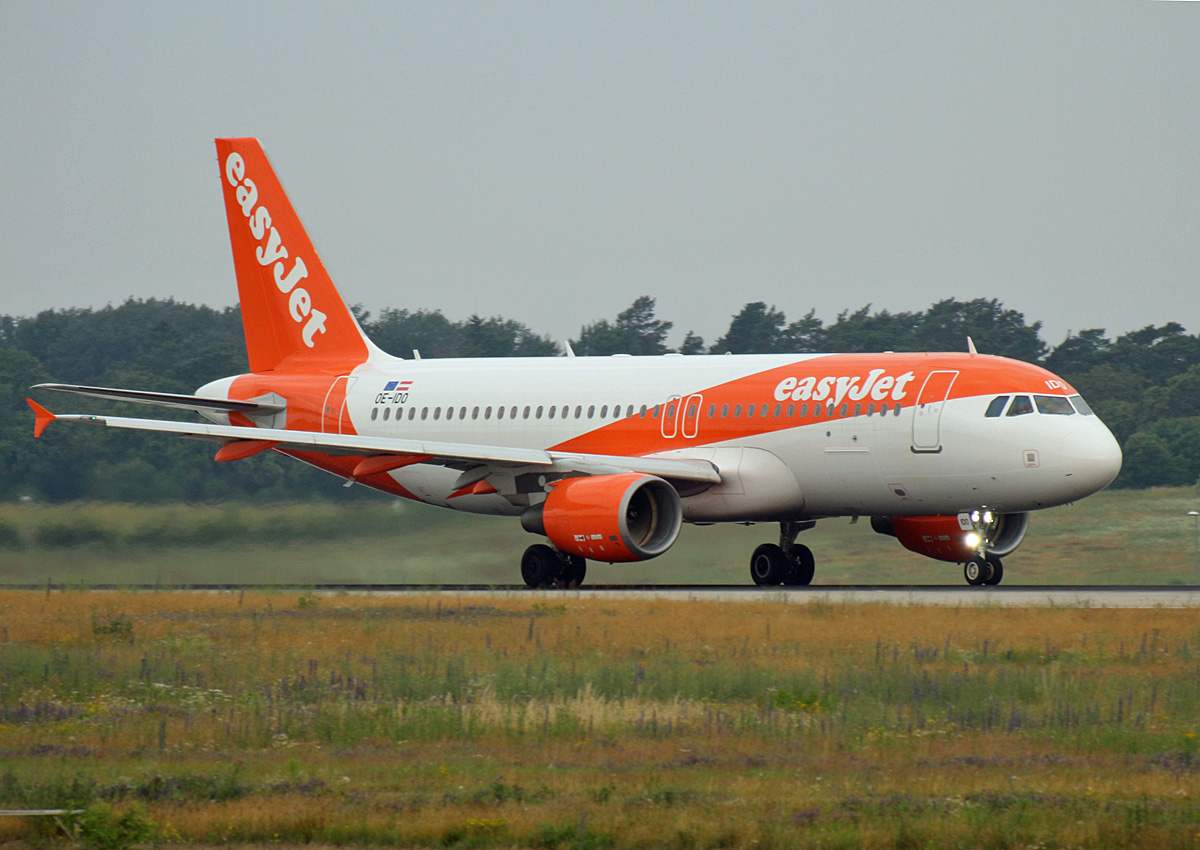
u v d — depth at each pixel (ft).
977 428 337.11
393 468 385.09
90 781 144.05
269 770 150.51
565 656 223.51
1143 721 171.22
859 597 312.29
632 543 343.46
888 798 135.33
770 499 360.89
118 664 220.84
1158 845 119.96
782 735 165.58
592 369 403.95
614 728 169.99
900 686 193.36
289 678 204.54
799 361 370.12
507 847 122.72
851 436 350.02
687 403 375.66
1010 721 170.09
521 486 379.55
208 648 239.09
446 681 197.98
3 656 228.22
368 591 363.15
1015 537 376.48
